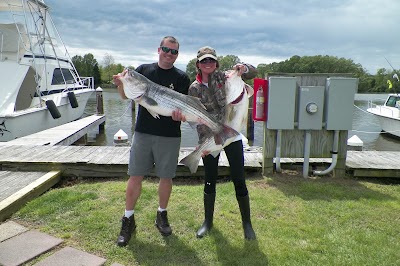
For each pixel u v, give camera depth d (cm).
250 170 521
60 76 1384
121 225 332
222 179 513
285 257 284
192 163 307
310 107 466
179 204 392
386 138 1556
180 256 286
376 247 300
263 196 421
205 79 309
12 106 958
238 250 295
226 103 308
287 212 378
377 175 506
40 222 341
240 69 308
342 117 474
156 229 331
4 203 354
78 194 412
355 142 807
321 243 308
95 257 278
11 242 297
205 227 328
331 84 466
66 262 269
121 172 510
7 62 1047
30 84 1058
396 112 1473
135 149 312
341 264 274
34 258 273
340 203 404
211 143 302
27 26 1066
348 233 328
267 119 484
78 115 1460
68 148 620
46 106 1056
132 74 282
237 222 349
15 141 787
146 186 452
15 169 513
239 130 317
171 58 296
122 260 277
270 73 475
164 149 312
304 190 446
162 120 307
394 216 369
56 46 1400
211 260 281
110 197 407
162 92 288
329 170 500
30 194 398
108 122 1736
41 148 619
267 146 500
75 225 332
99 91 1531
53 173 480
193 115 295
